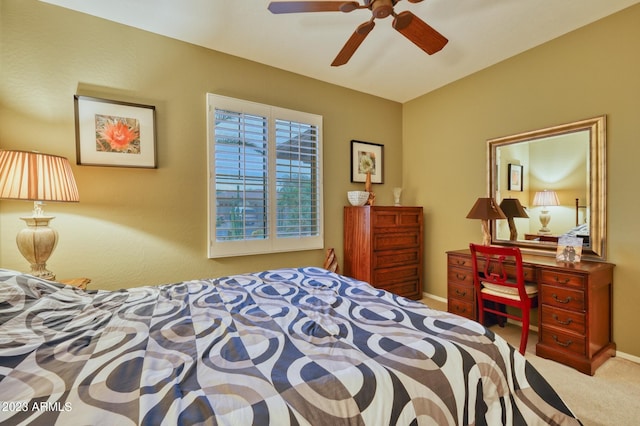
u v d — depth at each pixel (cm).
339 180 348
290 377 82
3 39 195
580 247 229
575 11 218
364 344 103
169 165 247
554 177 257
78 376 81
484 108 311
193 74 257
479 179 318
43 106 205
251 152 282
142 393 74
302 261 320
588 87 235
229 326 119
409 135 398
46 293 140
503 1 207
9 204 196
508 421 99
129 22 227
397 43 258
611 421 155
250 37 248
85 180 217
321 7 158
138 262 236
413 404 83
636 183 213
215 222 264
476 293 261
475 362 101
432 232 371
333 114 342
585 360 199
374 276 316
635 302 214
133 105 230
